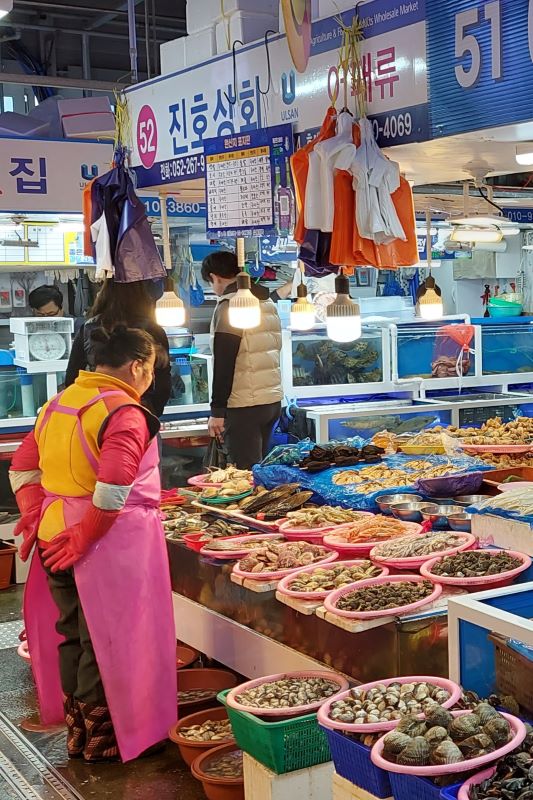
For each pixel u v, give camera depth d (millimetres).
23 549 3900
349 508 4352
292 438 7133
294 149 4016
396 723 2457
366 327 7730
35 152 6016
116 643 3670
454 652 2693
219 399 5980
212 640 4102
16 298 8703
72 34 8984
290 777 3004
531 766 2156
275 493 4527
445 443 5039
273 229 4156
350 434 7102
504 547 3553
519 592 2779
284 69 4039
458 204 6148
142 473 3777
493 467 4648
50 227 7215
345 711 2576
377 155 3613
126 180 4977
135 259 4938
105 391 3676
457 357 8086
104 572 3643
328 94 3816
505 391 8383
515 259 10117
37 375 6750
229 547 4039
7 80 7895
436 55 3338
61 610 3871
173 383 7086
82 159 6133
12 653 5070
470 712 2377
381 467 4699
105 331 3934
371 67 3605
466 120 3260
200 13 4730
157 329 4992
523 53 3029
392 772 2285
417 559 3469
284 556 3742
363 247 3639
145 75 9617
